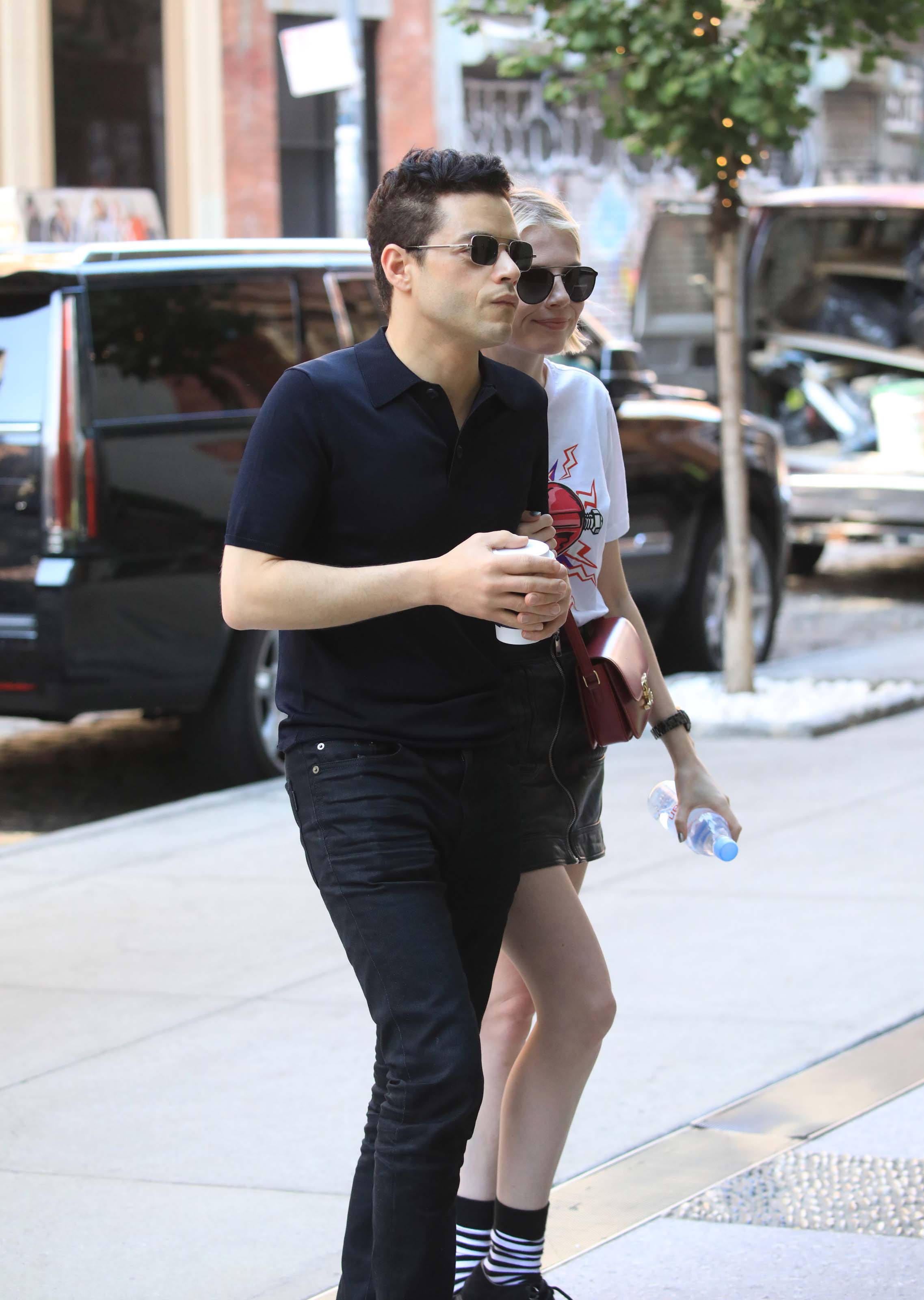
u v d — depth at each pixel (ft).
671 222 114.83
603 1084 33.35
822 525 106.01
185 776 64.13
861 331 105.19
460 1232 24.39
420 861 20.38
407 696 20.68
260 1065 35.01
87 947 42.73
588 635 24.70
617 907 44.37
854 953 40.32
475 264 19.97
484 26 138.82
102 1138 31.76
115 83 119.75
